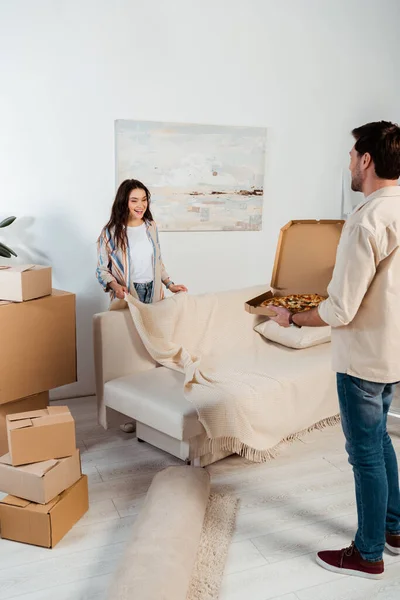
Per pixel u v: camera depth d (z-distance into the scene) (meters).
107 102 3.43
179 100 3.62
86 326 3.62
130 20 3.39
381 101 4.32
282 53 3.89
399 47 4.29
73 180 3.42
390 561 2.10
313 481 2.63
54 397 3.61
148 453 2.89
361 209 1.76
